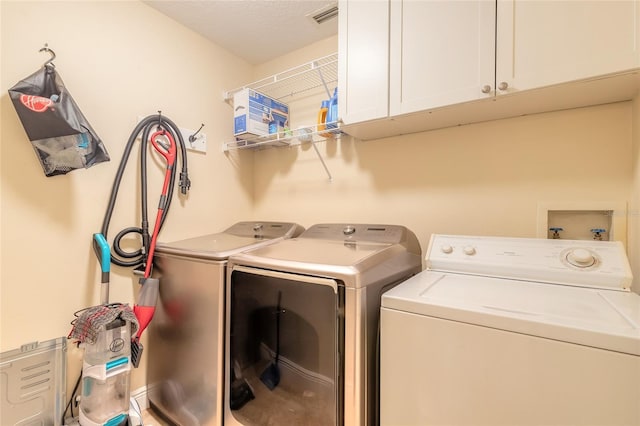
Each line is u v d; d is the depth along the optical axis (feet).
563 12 3.23
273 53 7.43
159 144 5.73
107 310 4.15
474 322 2.54
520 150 4.57
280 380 3.72
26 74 4.16
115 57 5.17
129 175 5.35
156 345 5.36
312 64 5.76
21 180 4.13
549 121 4.36
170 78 6.04
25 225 4.16
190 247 4.98
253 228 6.55
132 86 5.41
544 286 3.35
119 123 5.21
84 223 4.74
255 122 6.45
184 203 6.26
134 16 5.47
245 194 7.72
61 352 4.34
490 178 4.82
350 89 4.82
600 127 4.03
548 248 3.64
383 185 5.93
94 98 4.89
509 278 3.69
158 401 5.29
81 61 4.74
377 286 3.62
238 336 4.17
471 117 4.58
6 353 3.91
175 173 6.06
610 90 3.51
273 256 4.07
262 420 3.85
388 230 5.02
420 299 2.87
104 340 4.14
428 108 4.11
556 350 2.23
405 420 2.85
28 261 4.18
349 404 3.18
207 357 4.45
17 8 4.09
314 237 5.56
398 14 4.33
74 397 4.54
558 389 2.22
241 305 4.15
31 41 4.22
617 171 3.92
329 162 6.68
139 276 5.40
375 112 4.54
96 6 4.94
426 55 4.09
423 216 5.45
